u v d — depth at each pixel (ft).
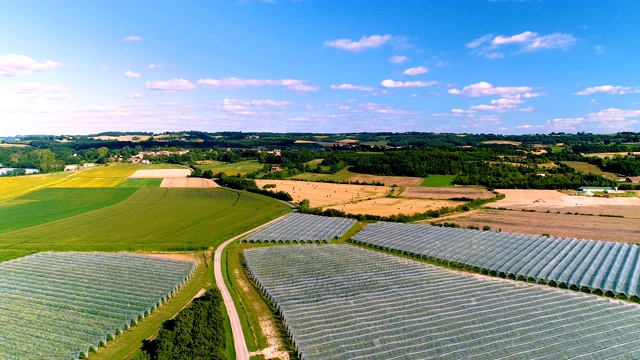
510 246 325.42
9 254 304.71
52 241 341.41
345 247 339.98
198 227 395.75
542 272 265.54
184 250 324.39
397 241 350.84
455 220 428.15
